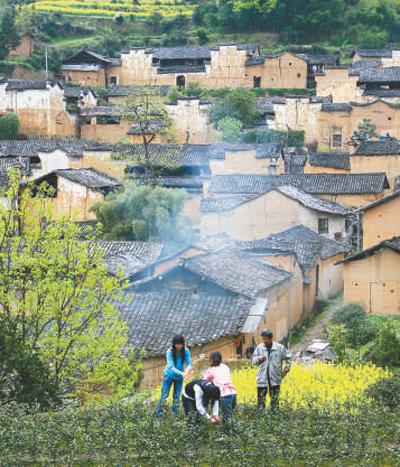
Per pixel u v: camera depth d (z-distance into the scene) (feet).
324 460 61.52
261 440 62.34
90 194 221.66
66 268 96.78
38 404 72.08
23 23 431.84
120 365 93.71
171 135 308.19
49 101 330.54
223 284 120.78
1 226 98.27
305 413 68.03
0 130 322.55
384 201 169.58
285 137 309.63
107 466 61.72
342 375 93.91
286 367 69.21
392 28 442.50
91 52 403.13
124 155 253.03
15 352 81.15
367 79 348.18
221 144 266.16
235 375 94.38
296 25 438.81
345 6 447.83
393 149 243.19
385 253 147.84
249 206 206.80
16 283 95.14
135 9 488.02
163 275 122.21
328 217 208.13
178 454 62.34
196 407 64.39
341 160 255.50
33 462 62.85
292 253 147.43
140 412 68.08
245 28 448.24
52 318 93.56
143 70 392.47
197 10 467.93
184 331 113.50
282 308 138.10
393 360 110.73
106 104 363.35
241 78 380.78
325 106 306.35
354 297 149.79
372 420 66.18
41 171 251.60
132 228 204.74
